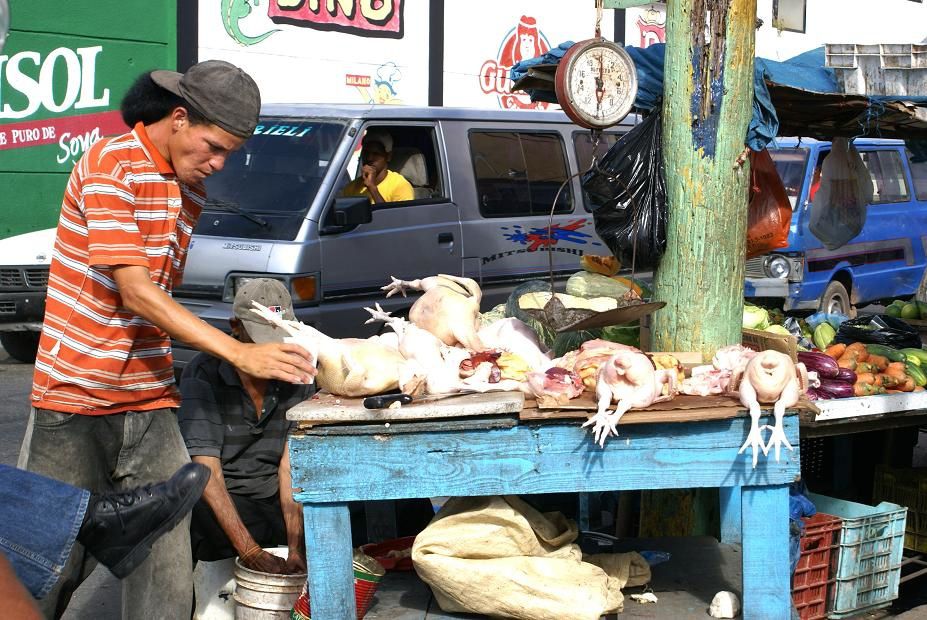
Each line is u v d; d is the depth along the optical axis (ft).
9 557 8.03
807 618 13.04
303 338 10.48
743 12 12.22
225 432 12.20
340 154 23.30
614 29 52.54
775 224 14.75
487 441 10.17
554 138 28.09
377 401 9.98
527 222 26.66
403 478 10.18
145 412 10.22
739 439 10.32
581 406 10.03
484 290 25.62
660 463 10.28
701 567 12.08
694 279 12.62
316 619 10.32
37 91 32.83
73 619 13.73
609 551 12.57
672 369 10.78
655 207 12.73
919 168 41.75
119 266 9.56
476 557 10.52
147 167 9.84
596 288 15.05
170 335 9.57
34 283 27.43
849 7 64.34
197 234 22.70
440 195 25.17
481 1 46.42
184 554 10.38
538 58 14.44
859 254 37.29
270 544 12.89
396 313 23.71
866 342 17.42
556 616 10.13
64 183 33.71
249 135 10.00
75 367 9.85
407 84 44.14
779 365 9.96
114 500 9.03
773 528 10.46
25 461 10.10
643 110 13.70
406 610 11.00
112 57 34.68
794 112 15.76
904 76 14.93
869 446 17.11
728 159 12.44
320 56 41.11
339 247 22.47
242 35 38.52
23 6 32.32
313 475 10.15
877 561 13.55
